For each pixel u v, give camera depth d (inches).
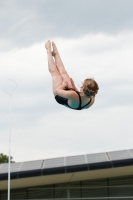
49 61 1091.9
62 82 1057.5
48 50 1106.1
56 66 1088.2
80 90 1023.0
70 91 1016.9
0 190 2469.2
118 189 2449.6
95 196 2449.6
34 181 2326.5
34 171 2175.2
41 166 2231.8
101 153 2417.6
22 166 2284.7
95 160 2237.9
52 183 2452.0
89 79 1011.9
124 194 2438.5
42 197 2449.6
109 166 2181.3
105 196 2444.6
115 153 2385.6
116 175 2421.3
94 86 1002.7
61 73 1073.5
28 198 2450.8
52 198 2448.3
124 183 2453.2
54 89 1053.8
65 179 2380.7
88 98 1027.3
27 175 2174.0
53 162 2308.1
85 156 2380.7
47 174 2178.9
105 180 2466.8
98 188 2456.9
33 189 2461.9
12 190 2464.3
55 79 1063.6
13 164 2364.7
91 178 2436.0
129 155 2272.4
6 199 2453.2
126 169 2283.5
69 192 2454.5
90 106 1046.4
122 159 2185.0
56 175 2235.5
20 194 2458.2
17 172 2170.3
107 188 2455.7
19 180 2246.6
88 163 2183.8
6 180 2182.6
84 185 2468.0
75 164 2190.0
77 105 1027.9
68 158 2370.8
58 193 2456.9
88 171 2231.8
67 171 2182.6
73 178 2370.8
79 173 2251.5
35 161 2380.7
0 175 2156.7
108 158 2257.6
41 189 2459.4
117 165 2181.3
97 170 2231.8
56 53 1104.2
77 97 1018.1
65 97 1023.0
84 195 2456.9
